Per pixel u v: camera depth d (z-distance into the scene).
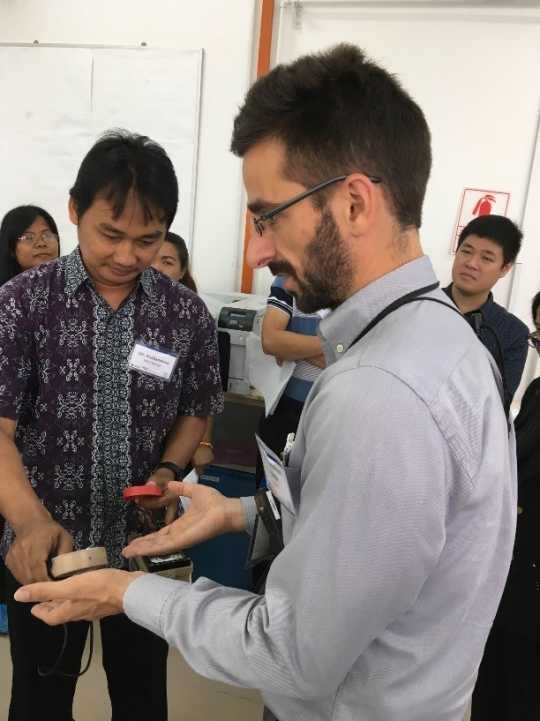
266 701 0.69
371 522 0.48
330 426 0.51
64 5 2.68
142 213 0.94
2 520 1.32
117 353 1.07
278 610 0.54
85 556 0.80
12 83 2.79
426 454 0.48
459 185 2.46
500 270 1.97
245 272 2.74
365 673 0.58
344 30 2.45
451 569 0.54
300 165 0.53
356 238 0.55
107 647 1.24
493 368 0.61
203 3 2.54
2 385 0.99
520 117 2.36
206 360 1.22
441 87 2.40
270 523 0.81
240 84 2.58
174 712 1.71
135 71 2.64
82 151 2.78
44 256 2.11
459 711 0.61
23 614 1.09
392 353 0.51
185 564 0.86
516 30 2.30
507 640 1.38
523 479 1.32
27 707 1.13
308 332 1.95
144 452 1.14
